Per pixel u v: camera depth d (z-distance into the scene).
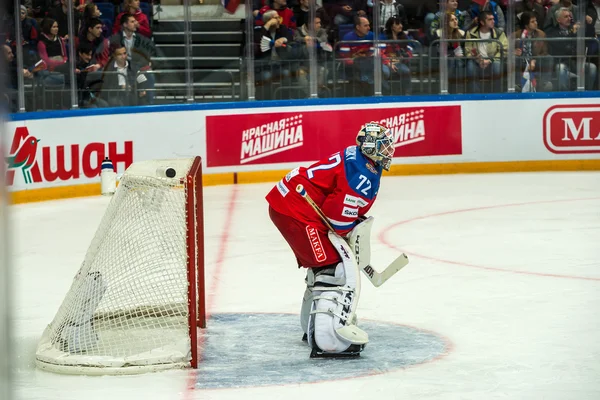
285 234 6.31
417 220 13.78
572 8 20.53
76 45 17.72
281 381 5.70
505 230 12.65
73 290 6.45
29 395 5.47
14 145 16.03
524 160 20.55
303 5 19.73
